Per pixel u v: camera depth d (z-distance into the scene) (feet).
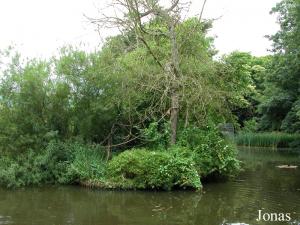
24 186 53.47
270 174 65.31
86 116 56.90
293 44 96.94
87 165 53.52
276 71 108.68
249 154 101.76
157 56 61.41
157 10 58.13
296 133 123.24
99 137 61.57
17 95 56.39
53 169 55.21
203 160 56.24
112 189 50.93
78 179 54.08
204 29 71.72
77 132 59.41
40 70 57.77
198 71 59.21
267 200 44.88
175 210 40.47
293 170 70.38
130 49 61.52
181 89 58.03
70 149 56.49
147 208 41.34
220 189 51.83
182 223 35.50
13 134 55.77
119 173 51.39
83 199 45.57
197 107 59.57
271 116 131.13
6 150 55.83
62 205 42.57
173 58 58.03
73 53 57.98
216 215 38.32
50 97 57.21
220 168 56.80
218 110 64.13
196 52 61.62
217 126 62.39
